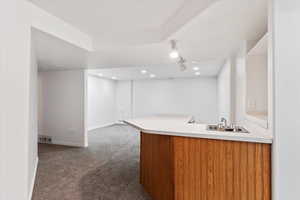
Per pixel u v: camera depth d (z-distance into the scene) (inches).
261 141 59.7
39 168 127.4
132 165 134.0
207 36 92.0
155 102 339.3
